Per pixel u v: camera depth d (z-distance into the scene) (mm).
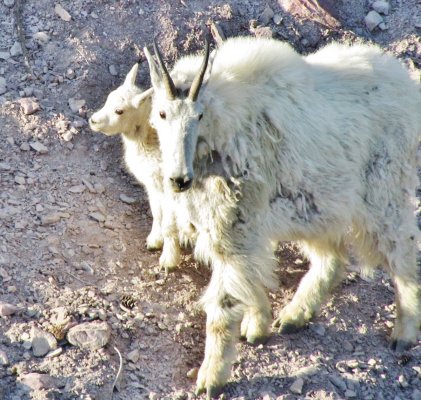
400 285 21078
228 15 28016
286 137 19188
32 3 27594
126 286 21359
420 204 25250
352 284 23094
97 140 25031
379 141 20328
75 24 27125
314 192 19781
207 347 19203
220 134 18250
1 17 27234
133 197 24297
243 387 19219
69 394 17859
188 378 19531
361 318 21875
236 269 19234
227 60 19219
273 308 22188
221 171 18609
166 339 20156
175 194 19203
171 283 21984
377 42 28844
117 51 26844
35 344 18766
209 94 17859
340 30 28578
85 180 23875
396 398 19641
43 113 24969
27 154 23953
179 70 18422
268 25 28250
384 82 20609
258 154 18812
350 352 20766
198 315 21188
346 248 21984
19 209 22297
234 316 19219
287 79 19359
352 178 20062
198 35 27531
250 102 18734
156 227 22547
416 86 21297
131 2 27688
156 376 19172
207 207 18969
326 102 19828
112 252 22297
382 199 20531
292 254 24156
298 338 20938
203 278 22516
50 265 21062
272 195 19516
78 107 25391
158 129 17781
